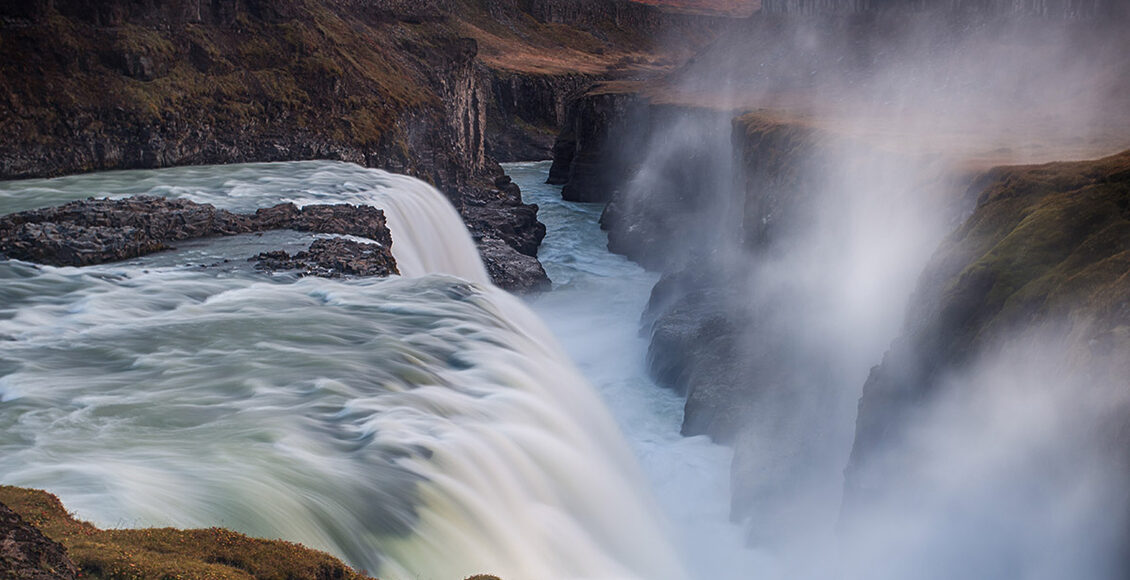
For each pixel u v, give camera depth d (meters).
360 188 52.81
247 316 27.89
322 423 20.38
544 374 28.03
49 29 56.47
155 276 31.44
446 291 32.66
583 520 22.36
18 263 31.11
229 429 19.39
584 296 59.56
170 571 11.30
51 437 18.52
